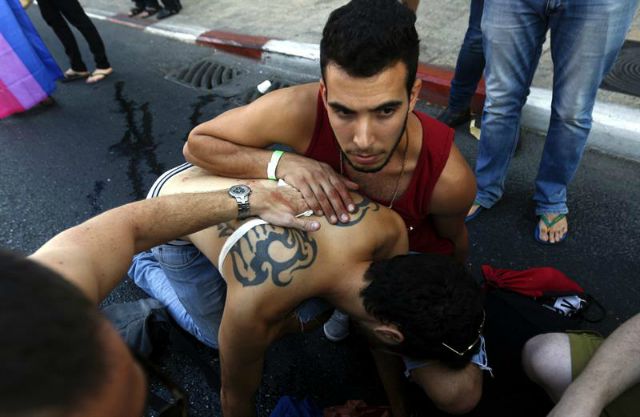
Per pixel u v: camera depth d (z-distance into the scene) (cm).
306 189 136
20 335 47
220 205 125
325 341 196
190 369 189
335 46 106
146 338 186
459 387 134
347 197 136
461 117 285
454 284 117
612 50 177
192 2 493
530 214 232
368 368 187
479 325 123
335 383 184
